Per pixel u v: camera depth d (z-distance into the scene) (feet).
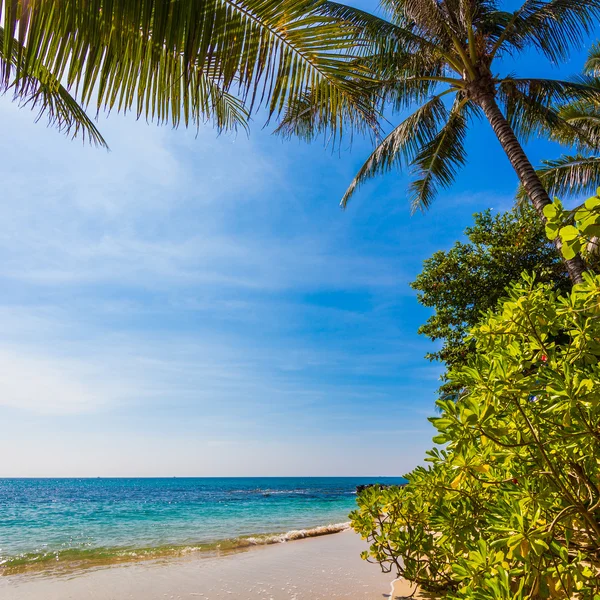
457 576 5.75
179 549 35.24
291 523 59.11
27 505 105.50
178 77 9.46
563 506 5.80
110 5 7.88
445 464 8.09
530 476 5.69
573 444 5.38
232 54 8.36
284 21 8.66
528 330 6.61
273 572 23.58
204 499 126.72
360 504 13.32
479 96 24.36
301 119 18.78
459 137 31.35
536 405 5.76
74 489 223.51
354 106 9.98
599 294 6.08
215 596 18.88
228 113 11.56
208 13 8.08
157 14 7.84
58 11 8.00
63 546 40.50
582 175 30.68
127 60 8.86
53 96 14.57
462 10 23.99
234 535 45.39
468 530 7.21
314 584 20.08
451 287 36.63
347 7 23.57
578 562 5.26
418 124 28.66
